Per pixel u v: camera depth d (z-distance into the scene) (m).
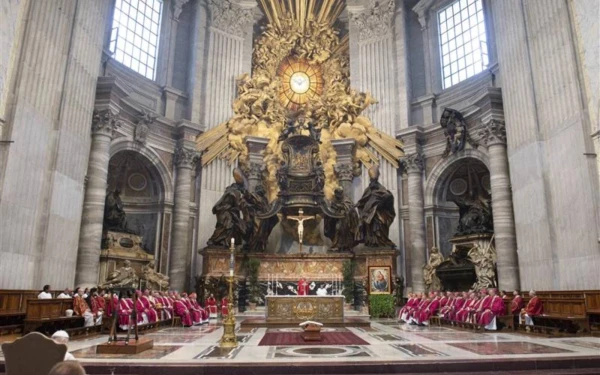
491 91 14.46
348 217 16.66
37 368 3.08
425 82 19.00
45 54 10.85
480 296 10.70
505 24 13.62
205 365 5.45
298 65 21.19
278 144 19.08
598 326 9.06
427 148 17.77
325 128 19.48
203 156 17.88
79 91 12.27
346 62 20.86
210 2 19.16
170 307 11.81
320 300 12.18
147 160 16.53
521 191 12.41
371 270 15.37
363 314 15.02
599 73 9.82
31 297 9.41
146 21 17.94
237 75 19.42
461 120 16.16
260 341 8.09
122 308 9.82
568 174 10.65
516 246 13.65
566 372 5.43
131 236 15.20
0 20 9.34
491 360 5.61
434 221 17.14
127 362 5.53
